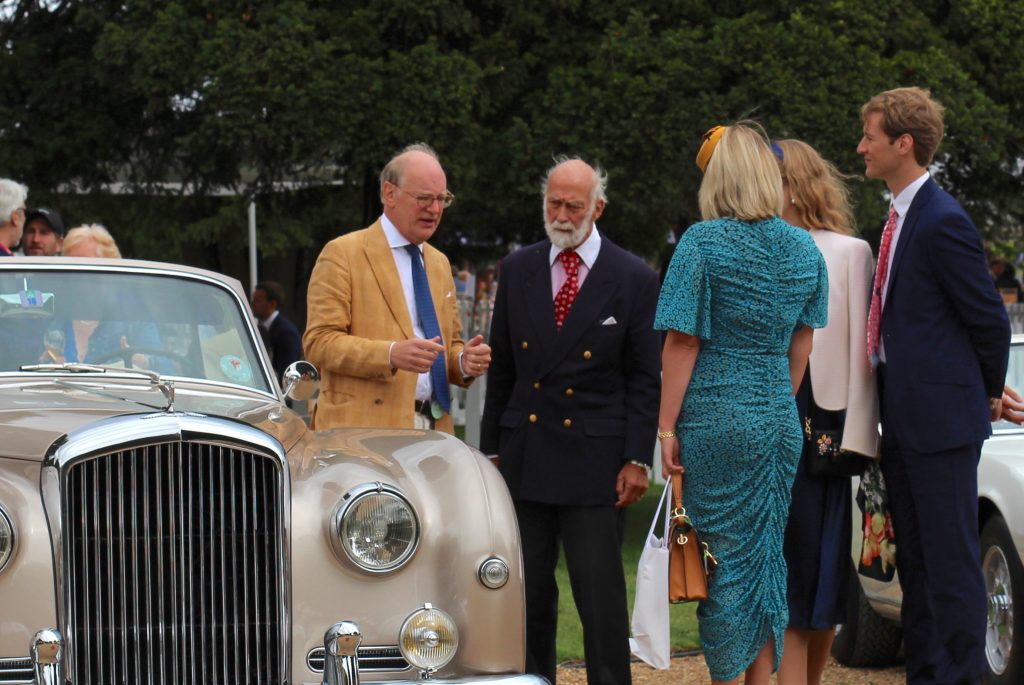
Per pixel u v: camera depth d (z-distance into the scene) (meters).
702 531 5.13
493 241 14.28
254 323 6.00
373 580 4.52
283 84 11.13
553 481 5.58
